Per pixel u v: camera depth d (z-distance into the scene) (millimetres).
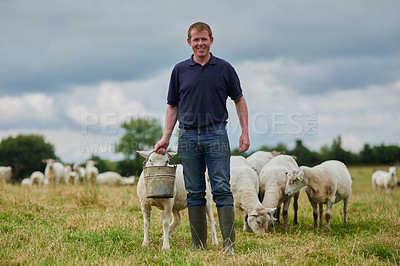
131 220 9680
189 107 6363
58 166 24500
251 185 10258
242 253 6367
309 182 10539
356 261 6297
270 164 11859
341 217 12125
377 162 64688
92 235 7621
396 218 10477
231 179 10422
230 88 6527
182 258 6219
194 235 6625
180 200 7922
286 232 9594
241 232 9742
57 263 5953
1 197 11023
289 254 6551
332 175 10688
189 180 6508
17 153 60406
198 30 6297
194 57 6492
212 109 6324
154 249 7000
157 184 6605
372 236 8383
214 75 6344
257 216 9562
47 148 62406
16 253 6496
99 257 6355
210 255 6184
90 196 11969
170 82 6652
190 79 6348
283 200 11125
